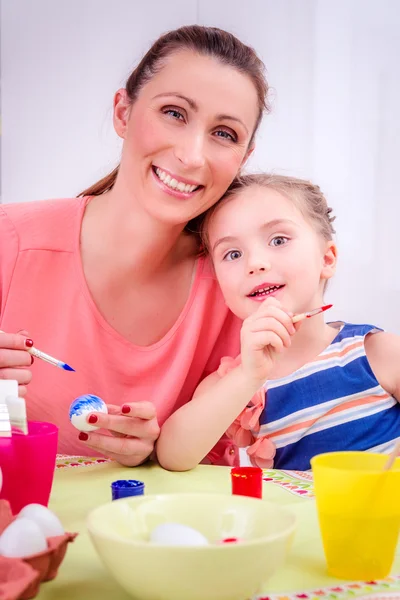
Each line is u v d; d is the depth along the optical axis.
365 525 0.56
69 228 1.22
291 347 1.22
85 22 2.53
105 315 1.21
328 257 1.23
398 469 0.59
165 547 0.47
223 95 1.06
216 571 0.47
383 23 2.24
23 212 1.25
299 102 2.32
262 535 0.56
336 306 2.32
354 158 2.29
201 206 1.11
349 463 0.64
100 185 1.32
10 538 0.53
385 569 0.58
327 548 0.58
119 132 1.19
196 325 1.21
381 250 2.29
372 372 1.19
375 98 2.26
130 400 1.20
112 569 0.50
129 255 1.17
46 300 1.20
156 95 1.06
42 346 1.19
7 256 1.20
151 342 1.23
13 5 2.60
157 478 0.93
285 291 1.13
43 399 1.19
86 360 1.19
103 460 1.04
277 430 1.20
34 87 2.62
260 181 1.20
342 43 2.27
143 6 2.46
